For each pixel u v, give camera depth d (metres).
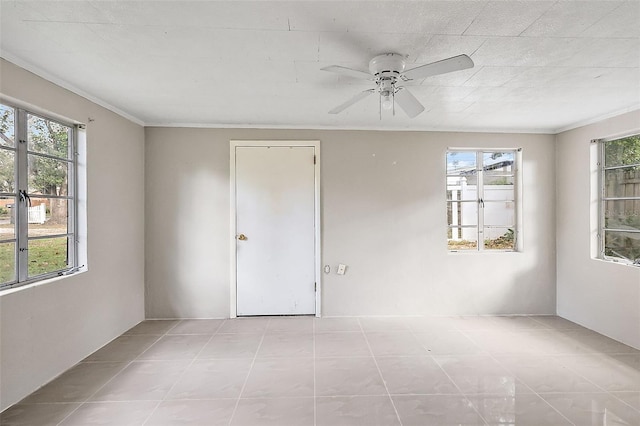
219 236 3.99
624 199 3.38
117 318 3.42
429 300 4.11
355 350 3.11
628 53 2.14
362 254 4.06
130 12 1.70
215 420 2.09
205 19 1.77
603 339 3.36
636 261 3.25
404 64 2.19
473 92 2.84
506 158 4.22
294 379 2.59
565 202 4.00
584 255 3.72
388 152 4.07
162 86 2.73
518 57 2.20
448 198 4.24
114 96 2.98
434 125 3.96
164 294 3.96
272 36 1.94
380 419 2.10
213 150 3.97
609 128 3.43
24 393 2.33
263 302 4.04
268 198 4.01
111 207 3.31
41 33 1.91
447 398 2.32
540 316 4.09
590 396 2.34
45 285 2.50
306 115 3.57
